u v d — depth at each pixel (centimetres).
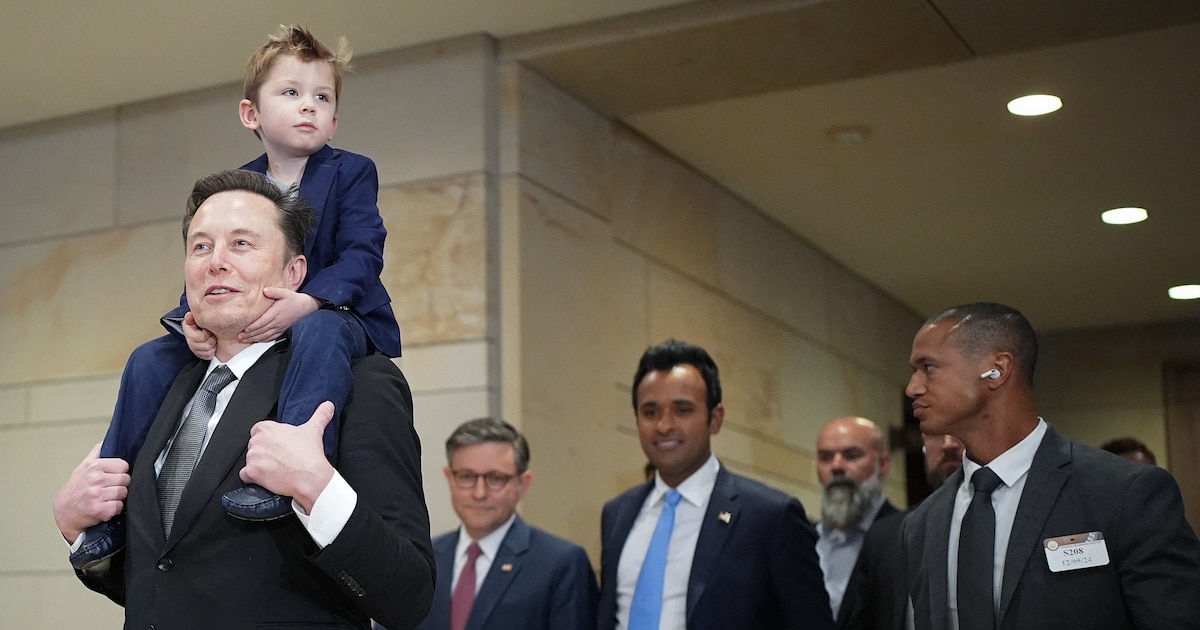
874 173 877
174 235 702
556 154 680
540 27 640
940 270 1121
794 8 592
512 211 641
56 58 656
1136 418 1329
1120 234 1023
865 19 603
